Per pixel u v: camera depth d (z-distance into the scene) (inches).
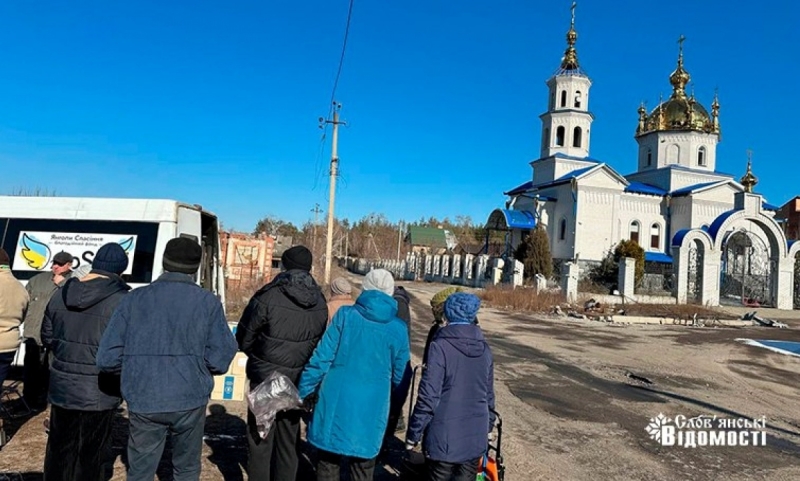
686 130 1787.6
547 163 1790.1
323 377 149.6
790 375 456.1
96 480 153.6
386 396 150.2
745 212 1293.1
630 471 216.4
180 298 139.9
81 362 149.2
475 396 144.5
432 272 2028.8
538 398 329.4
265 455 159.3
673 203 1713.8
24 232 295.6
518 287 1163.3
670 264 1641.2
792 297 1320.1
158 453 139.3
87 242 290.7
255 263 980.6
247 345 160.2
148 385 134.3
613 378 404.5
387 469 201.2
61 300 152.6
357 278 2052.2
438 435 141.2
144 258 286.0
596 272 1525.6
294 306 159.3
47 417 232.7
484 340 149.9
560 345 572.4
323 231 2847.0
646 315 944.9
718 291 1253.1
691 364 490.6
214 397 266.8
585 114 1785.2
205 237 341.1
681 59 1862.7
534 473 206.4
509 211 1676.9
